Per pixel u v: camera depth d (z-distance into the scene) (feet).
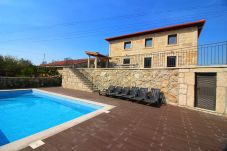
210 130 14.21
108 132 12.66
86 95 33.50
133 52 55.11
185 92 24.38
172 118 17.94
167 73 27.40
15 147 9.33
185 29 45.44
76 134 11.93
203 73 22.65
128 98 30.48
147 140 11.46
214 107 21.11
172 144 10.96
